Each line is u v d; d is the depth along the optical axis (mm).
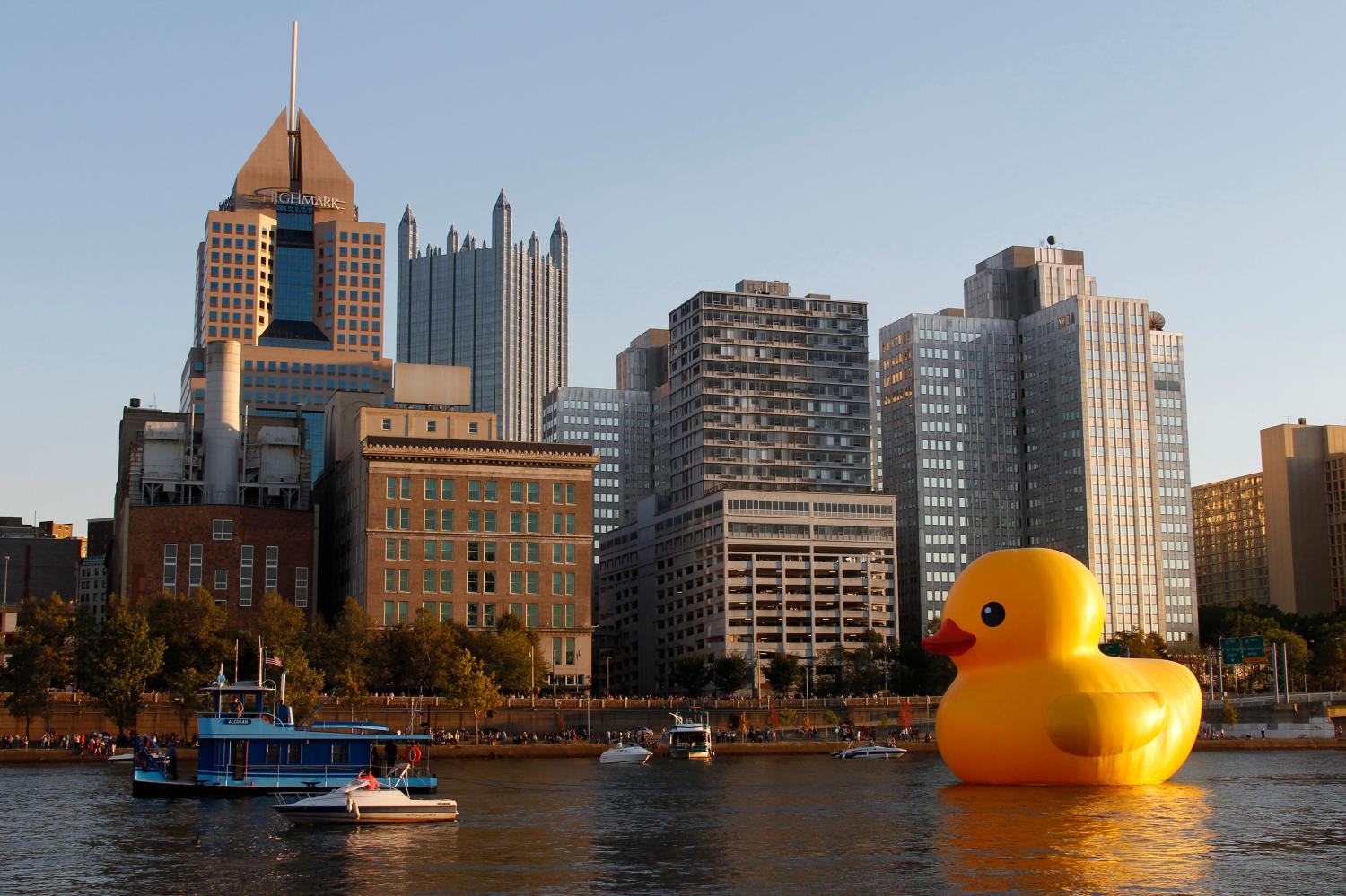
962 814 79688
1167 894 58312
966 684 86000
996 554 86812
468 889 61625
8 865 69250
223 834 79750
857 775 126812
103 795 102500
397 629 179875
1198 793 93938
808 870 65250
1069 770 82875
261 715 103438
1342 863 65625
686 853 71438
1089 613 84875
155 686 170375
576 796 103500
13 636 155125
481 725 179875
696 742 161000
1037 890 59250
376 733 104688
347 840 77062
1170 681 88188
